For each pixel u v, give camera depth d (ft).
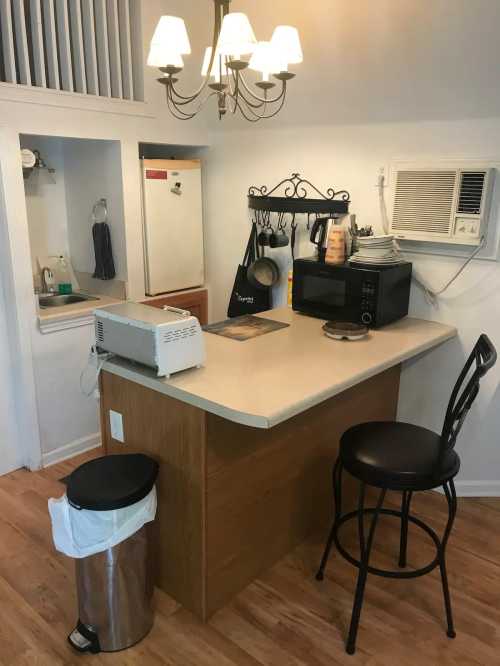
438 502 8.70
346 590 6.86
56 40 8.63
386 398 8.80
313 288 8.55
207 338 7.54
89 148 10.07
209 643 6.05
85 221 10.62
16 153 8.21
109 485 5.69
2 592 6.72
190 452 5.99
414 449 6.06
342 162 8.98
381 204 8.65
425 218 8.01
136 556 5.83
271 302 10.63
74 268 11.18
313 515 7.80
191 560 6.31
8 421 9.27
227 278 11.35
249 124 10.07
